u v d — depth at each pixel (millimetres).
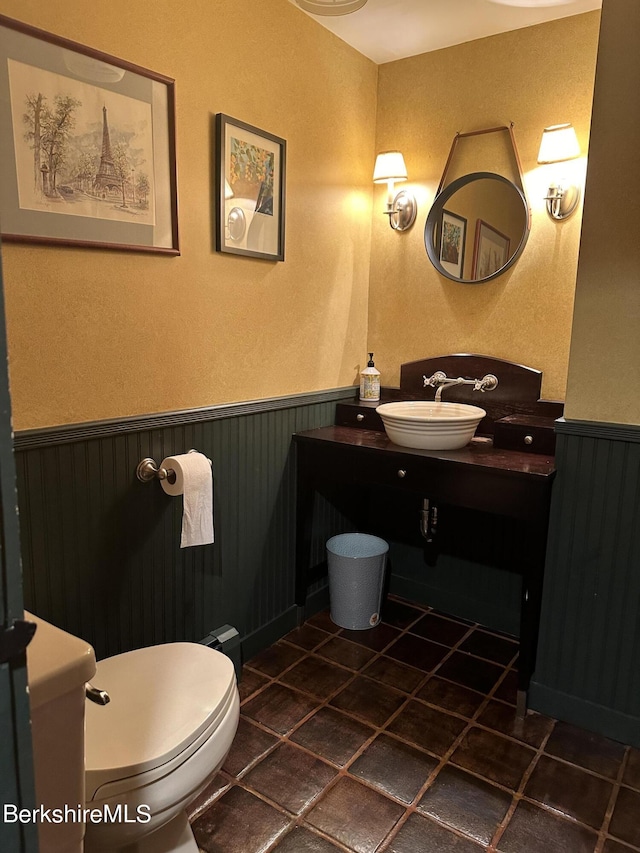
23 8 1359
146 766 1129
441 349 2600
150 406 1802
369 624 2514
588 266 1742
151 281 1753
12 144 1372
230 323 2049
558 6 2086
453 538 2605
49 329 1511
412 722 1914
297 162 2244
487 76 2340
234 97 1935
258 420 2207
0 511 609
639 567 1761
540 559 1865
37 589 1541
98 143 1547
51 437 1521
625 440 1729
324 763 1725
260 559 2301
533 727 1907
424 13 2154
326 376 2572
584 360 1785
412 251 2621
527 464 1937
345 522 2783
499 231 2373
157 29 1665
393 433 2176
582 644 1888
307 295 2393
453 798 1607
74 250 1539
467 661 2277
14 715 645
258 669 2201
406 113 2564
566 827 1521
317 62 2266
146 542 1818
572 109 2172
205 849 1438
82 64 1484
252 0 1953
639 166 1632
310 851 1438
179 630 1974
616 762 1760
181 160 1788
